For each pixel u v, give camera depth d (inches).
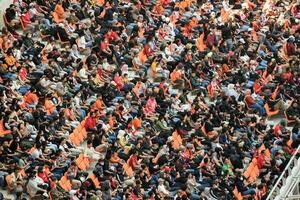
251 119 7568.9
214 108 7598.4
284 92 7829.7
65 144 7012.8
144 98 7588.6
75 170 6825.8
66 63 7691.9
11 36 7726.4
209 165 7076.8
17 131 6943.9
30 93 7317.9
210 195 6850.4
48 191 6653.5
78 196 6663.4
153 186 6825.8
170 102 7603.4
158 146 7175.2
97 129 7160.4
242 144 7278.5
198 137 7332.7
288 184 7007.9
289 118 7632.9
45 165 6756.9
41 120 7101.4
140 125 7357.3
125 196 6712.6
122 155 7012.8
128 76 7819.9
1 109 7057.1
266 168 7175.2
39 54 7691.9
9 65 7500.0
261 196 6943.9
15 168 6727.4
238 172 7052.2
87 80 7613.2
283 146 7308.1
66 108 7249.0
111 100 7485.2
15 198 6683.1
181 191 6811.0
